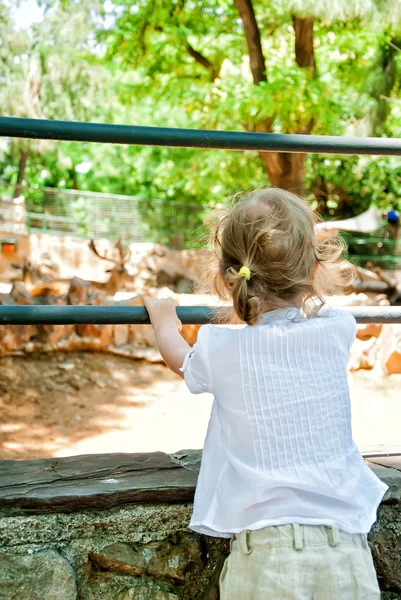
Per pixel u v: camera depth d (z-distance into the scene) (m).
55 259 9.88
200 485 1.55
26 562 1.62
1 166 17.53
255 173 12.94
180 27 11.94
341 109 12.30
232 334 1.49
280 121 10.45
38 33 14.84
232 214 1.52
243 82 10.99
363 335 7.50
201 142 1.81
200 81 12.59
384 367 7.35
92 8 14.44
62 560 1.63
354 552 1.41
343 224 13.23
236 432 1.47
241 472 1.44
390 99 11.01
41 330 6.76
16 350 6.61
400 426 5.60
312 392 1.47
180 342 1.68
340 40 12.84
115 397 6.27
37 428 5.45
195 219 13.94
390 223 13.55
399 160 16.61
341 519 1.43
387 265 13.30
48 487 1.68
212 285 1.72
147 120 18.25
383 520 1.81
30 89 14.93
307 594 1.35
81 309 1.77
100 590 1.67
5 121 1.69
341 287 1.81
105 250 10.04
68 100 15.23
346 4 8.62
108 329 7.03
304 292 1.54
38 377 6.34
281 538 1.38
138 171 19.25
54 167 19.08
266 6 11.45
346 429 1.52
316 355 1.49
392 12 8.84
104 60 13.05
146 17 12.10
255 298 1.44
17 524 1.62
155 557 1.70
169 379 6.85
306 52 11.51
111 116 17.91
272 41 13.66
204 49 12.78
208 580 1.73
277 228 1.46
